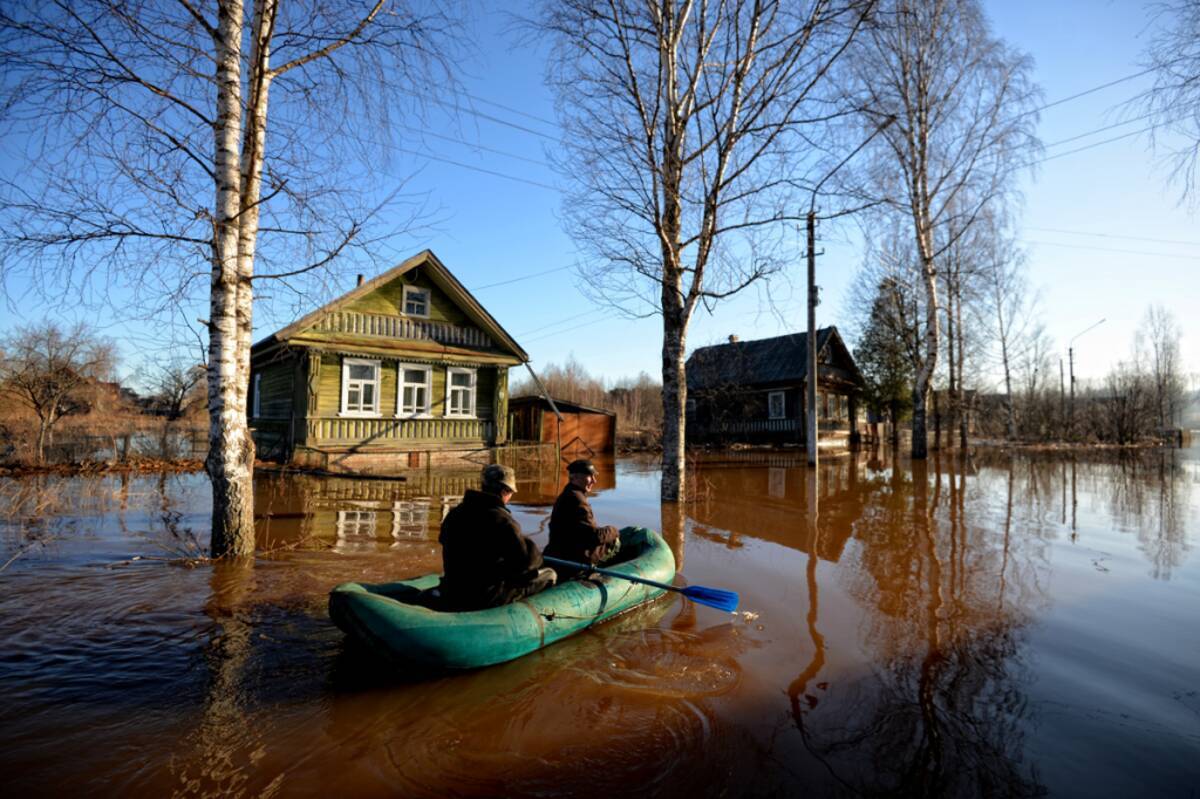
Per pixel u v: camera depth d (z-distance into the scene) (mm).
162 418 23469
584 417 21734
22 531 7145
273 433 15781
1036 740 2891
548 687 3438
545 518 8703
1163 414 42781
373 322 14781
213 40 5531
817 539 7355
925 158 17906
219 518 5891
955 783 2553
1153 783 2559
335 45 5824
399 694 3326
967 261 20641
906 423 38562
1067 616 4625
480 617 3744
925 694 3354
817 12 8281
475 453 16016
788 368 25750
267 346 14461
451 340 16156
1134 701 3279
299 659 3740
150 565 5645
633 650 3994
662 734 2945
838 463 17984
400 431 15109
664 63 9305
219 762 2666
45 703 3141
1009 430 33438
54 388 14352
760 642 4121
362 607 3553
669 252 9445
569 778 2588
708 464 17219
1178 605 4887
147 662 3652
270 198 5336
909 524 8305
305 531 7348
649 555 5234
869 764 2689
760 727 3006
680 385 9758
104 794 2418
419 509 9055
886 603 4945
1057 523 8430
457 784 2541
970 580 5605
